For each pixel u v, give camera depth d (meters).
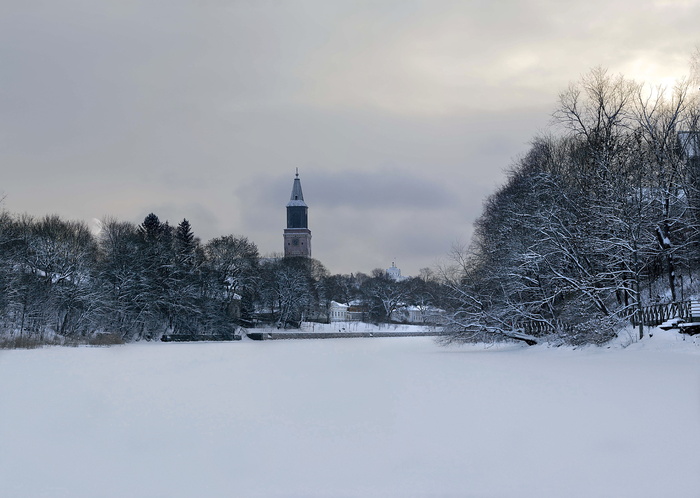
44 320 76.88
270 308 134.25
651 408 16.06
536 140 60.09
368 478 10.43
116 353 56.53
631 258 41.62
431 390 21.42
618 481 9.84
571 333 42.44
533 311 47.53
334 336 132.00
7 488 10.14
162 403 19.31
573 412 15.80
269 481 10.35
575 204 43.75
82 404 19.28
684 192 43.72
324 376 28.16
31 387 24.52
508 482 9.98
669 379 22.03
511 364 32.19
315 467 11.19
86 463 11.68
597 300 41.47
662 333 35.34
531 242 46.09
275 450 12.52
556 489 9.56
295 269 138.62
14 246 76.94
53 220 93.62
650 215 42.28
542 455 11.55
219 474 10.82
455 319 49.94
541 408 16.62
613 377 23.27
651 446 11.97
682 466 10.59
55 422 15.96
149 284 93.31
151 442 13.44
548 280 46.03
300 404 18.61
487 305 50.06
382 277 197.12
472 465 11.05
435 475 10.51
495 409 16.77
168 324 103.56
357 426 14.84
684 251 43.34
